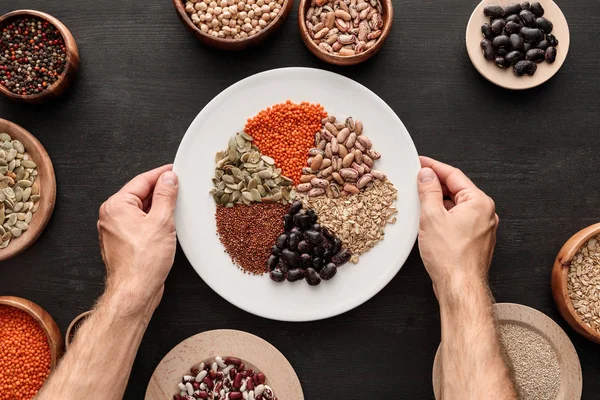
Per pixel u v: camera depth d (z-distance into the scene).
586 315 0.79
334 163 0.79
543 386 0.80
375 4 0.79
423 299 0.82
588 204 0.82
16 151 0.80
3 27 0.79
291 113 0.80
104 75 0.82
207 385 0.80
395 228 0.80
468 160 0.82
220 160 0.79
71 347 0.72
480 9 0.80
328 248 0.79
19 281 0.82
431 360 0.82
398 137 0.80
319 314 0.79
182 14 0.77
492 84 0.82
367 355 0.82
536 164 0.82
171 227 0.77
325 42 0.79
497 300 0.82
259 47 0.82
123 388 0.73
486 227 0.75
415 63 0.82
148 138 0.82
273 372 0.81
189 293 0.82
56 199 0.82
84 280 0.82
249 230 0.80
